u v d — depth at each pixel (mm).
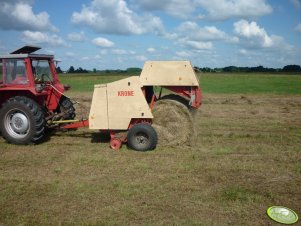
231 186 5715
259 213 4805
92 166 6754
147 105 7805
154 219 4602
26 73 8516
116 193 5422
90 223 4488
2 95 8977
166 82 7887
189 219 4602
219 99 17891
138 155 7484
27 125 8391
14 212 4812
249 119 12062
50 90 9164
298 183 5871
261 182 5914
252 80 34906
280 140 8844
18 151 7902
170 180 5980
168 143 8070
